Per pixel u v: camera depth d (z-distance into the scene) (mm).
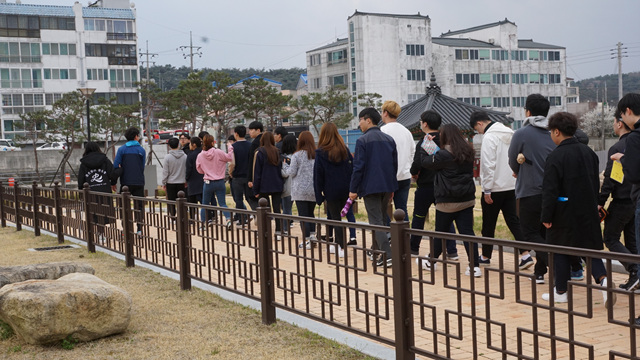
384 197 7641
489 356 4328
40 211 12328
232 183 11680
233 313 5953
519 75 66125
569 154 5148
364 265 4363
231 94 40812
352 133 46844
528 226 6320
